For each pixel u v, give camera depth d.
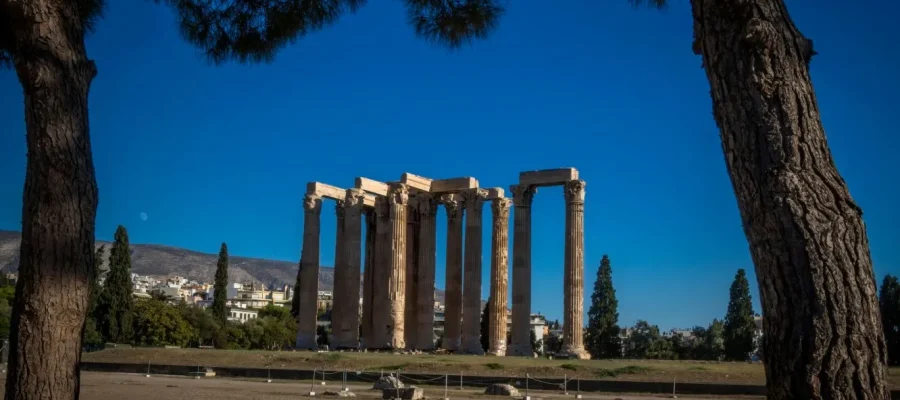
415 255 77.06
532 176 69.19
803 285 8.41
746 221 9.03
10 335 11.57
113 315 103.00
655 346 120.06
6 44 13.50
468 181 73.44
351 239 74.88
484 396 40.06
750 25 8.99
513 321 69.00
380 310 73.75
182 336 117.19
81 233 11.81
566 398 39.50
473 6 16.50
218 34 17.45
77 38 12.45
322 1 17.09
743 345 96.75
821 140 8.95
